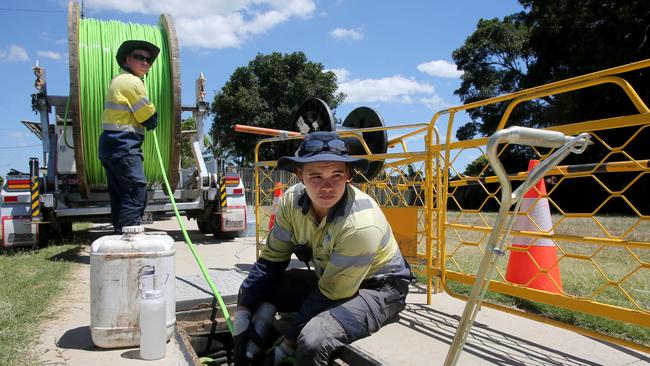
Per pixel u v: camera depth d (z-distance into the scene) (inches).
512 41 1069.1
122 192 207.2
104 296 112.8
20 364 104.8
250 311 121.6
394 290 112.0
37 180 277.6
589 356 118.7
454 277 155.0
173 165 287.1
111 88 205.8
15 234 275.7
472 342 128.2
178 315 135.9
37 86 293.0
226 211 345.1
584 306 114.8
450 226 157.9
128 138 204.8
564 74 928.9
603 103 847.7
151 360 108.5
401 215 182.9
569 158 824.9
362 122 215.2
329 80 1259.8
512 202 58.6
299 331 107.6
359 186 228.7
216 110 1219.2
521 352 121.3
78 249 288.4
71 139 327.6
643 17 789.9
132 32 277.1
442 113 155.9
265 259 120.4
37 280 190.5
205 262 252.7
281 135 209.3
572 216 126.3
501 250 60.0
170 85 276.7
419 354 119.7
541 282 160.7
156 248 115.0
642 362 115.3
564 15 909.8
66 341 121.3
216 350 137.6
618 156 809.5
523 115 1016.2
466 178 157.6
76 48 245.8
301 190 112.3
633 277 207.8
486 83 1101.1
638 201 755.4
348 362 101.0
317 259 111.7
